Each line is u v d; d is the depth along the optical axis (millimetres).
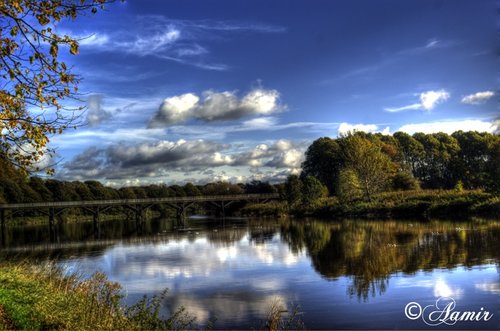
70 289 16125
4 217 84938
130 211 113812
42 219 100938
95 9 8172
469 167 109625
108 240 46875
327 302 16094
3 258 30578
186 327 13211
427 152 120500
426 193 57000
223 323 14328
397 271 20125
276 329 13492
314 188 73625
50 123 8633
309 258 26031
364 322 13727
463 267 19797
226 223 65625
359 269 21375
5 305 11391
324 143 99688
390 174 65812
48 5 8062
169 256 31062
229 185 156625
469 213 43031
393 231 35219
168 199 91438
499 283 16812
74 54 8367
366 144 65688
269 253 29406
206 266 25719
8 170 8859
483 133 123062
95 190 128125
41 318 10828
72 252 37031
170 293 18922
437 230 33156
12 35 8031
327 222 51812
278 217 72688
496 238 26891
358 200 62438
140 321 11258
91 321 10586
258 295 17797
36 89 8352
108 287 16781
